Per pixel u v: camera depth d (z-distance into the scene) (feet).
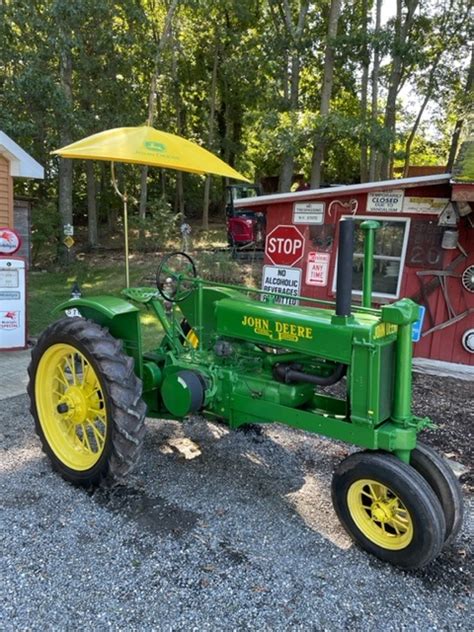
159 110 68.44
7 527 8.57
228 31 62.08
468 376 18.34
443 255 18.42
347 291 8.09
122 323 10.69
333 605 7.09
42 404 10.86
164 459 11.30
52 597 7.06
